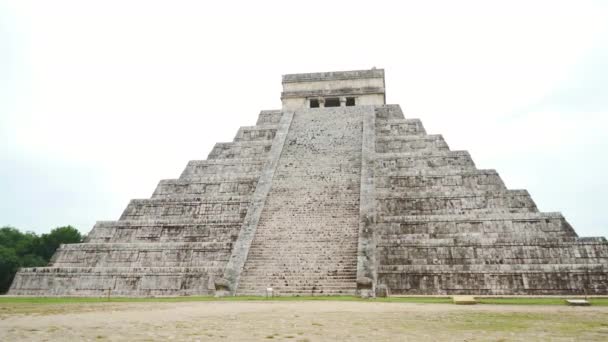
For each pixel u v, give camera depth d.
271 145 37.00
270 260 24.58
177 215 31.34
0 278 50.22
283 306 14.84
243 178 33.19
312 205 28.50
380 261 26.56
